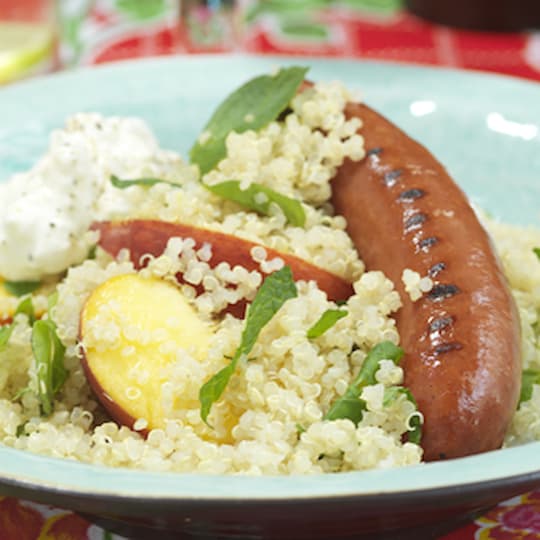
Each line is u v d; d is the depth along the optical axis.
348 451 0.61
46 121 0.82
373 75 0.83
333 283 0.66
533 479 0.58
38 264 0.69
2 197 0.71
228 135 0.69
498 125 0.81
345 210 0.68
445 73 0.83
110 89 0.83
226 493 0.57
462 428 0.61
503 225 0.73
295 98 0.70
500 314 0.62
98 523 0.63
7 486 0.58
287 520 0.58
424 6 1.03
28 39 0.95
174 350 0.63
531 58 0.98
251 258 0.65
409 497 0.57
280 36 1.01
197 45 0.98
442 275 0.63
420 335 0.63
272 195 0.67
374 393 0.61
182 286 0.65
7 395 0.66
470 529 0.63
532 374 0.66
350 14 1.06
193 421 0.62
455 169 0.81
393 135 0.68
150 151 0.72
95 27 1.03
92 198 0.70
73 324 0.66
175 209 0.66
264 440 0.61
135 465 0.62
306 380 0.63
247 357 0.63
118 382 0.63
